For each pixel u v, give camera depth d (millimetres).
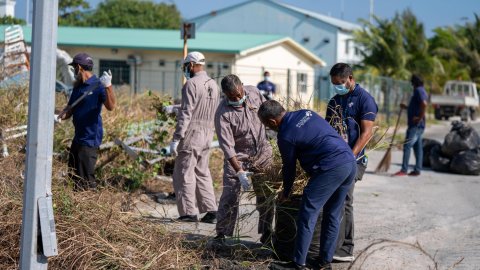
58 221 5258
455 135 12836
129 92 13609
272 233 5852
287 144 5273
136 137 9211
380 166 12484
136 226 5715
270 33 45656
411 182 11336
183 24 10805
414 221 7949
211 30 47656
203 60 7359
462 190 10633
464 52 45406
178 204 7137
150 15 47781
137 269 5000
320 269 5512
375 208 8664
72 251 5008
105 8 47375
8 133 8172
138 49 27078
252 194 6152
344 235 5902
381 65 35750
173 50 26734
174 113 8695
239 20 46781
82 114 7172
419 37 37281
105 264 5023
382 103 25719
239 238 6031
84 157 7195
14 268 4988
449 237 7270
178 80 24328
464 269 6023
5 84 9484
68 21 39938
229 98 6188
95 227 5348
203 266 5480
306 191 5309
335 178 5223
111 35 29734
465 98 34219
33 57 4020
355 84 6059
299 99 7836
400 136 19219
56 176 6824
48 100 4047
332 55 44062
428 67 36781
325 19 46219
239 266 5562
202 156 7270
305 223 5285
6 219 5281
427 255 6258
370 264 5957
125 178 8453
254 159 6168
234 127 6188
